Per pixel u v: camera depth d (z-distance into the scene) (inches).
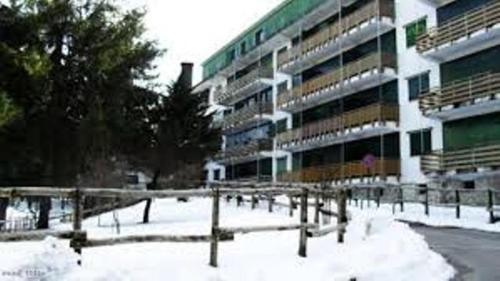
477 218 1028.5
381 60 1505.9
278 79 2153.1
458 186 1296.8
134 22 1024.9
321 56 1843.0
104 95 1020.5
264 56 2290.8
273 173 2124.8
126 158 1307.8
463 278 457.4
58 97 965.2
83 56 973.2
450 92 1278.3
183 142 1354.6
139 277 348.2
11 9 929.5
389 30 1555.1
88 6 980.6
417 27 1457.9
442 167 1300.4
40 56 896.3
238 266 410.3
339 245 532.4
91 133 999.6
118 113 1064.2
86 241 362.6
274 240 550.3
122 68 1035.3
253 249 491.2
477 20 1214.9
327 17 1878.7
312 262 447.8
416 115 1441.9
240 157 2279.8
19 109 861.8
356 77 1590.8
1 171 978.1
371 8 1558.8
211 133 1450.5
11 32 938.7
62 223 1035.9
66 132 984.3
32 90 922.1
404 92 1487.5
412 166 1440.7
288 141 1950.1
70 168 1002.7
